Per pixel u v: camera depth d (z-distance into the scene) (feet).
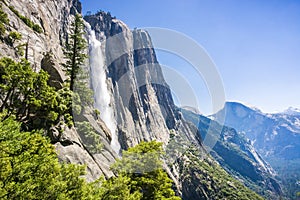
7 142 31.89
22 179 31.73
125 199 46.44
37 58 130.72
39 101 77.30
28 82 77.41
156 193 58.85
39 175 34.06
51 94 81.71
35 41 143.13
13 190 29.66
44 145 37.65
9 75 75.10
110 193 45.32
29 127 76.54
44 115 79.25
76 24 116.67
